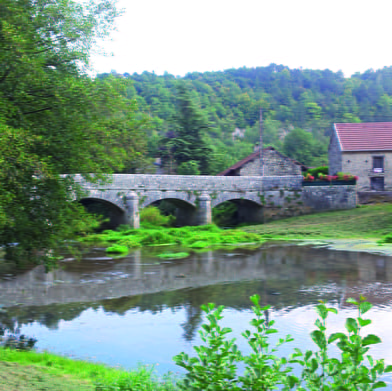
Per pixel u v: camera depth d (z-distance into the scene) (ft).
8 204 36.40
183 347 37.50
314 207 159.53
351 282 63.98
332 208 159.12
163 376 27.37
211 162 204.95
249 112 477.77
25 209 39.52
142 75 497.46
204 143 206.08
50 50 42.63
